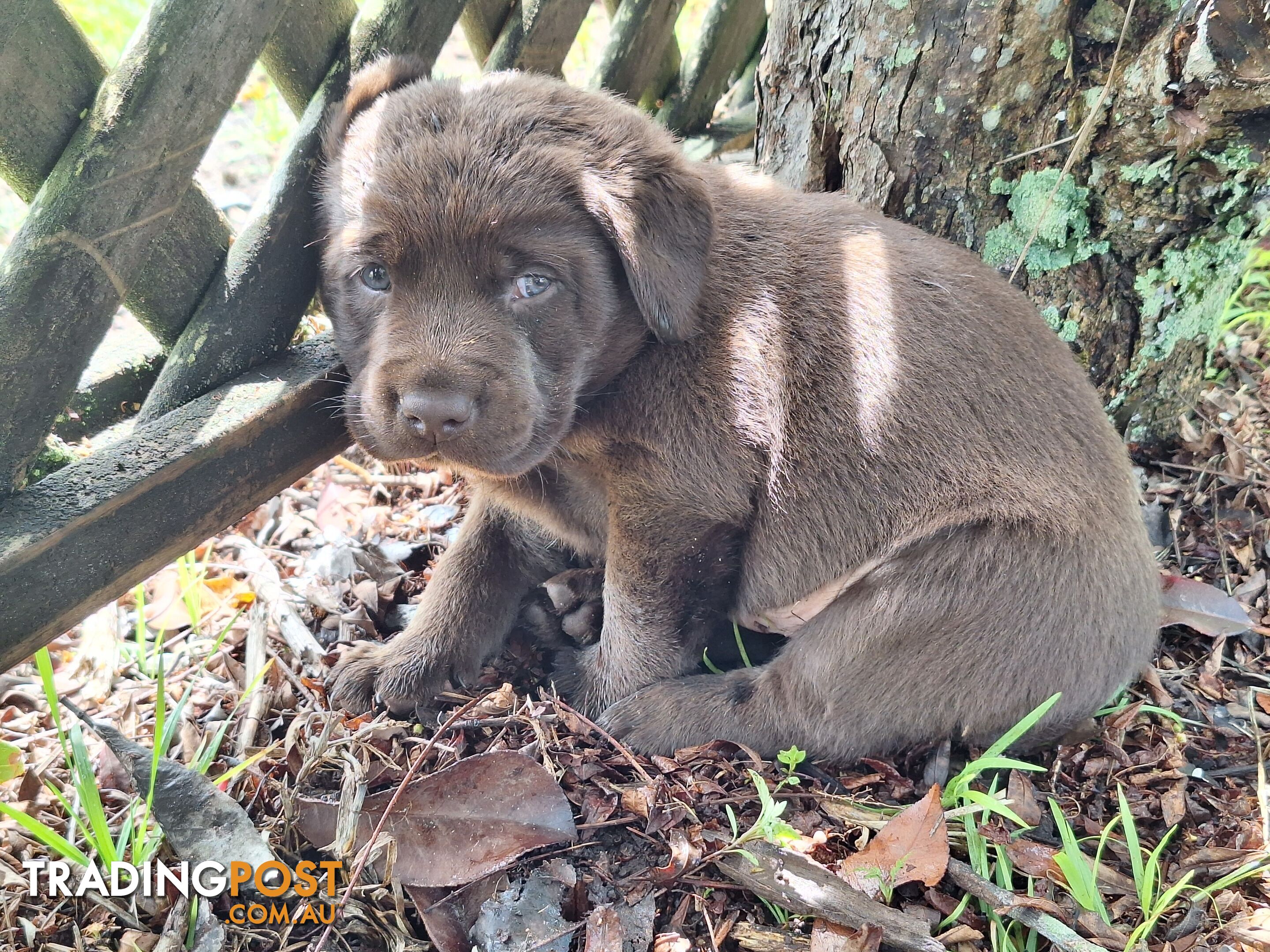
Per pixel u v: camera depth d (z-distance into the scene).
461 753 0.33
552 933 0.28
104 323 0.28
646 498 0.35
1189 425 0.47
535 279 0.31
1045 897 0.29
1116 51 0.36
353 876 0.27
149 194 0.28
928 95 0.39
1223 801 0.33
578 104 0.33
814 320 0.34
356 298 0.32
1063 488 0.33
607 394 0.34
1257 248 0.53
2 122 0.26
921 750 0.34
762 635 0.40
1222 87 0.35
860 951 0.27
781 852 0.29
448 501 0.48
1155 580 0.36
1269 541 0.42
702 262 0.32
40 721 0.36
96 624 0.39
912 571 0.33
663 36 0.55
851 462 0.34
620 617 0.36
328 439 0.36
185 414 0.32
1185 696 0.37
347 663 0.37
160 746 0.29
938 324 0.34
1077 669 0.33
